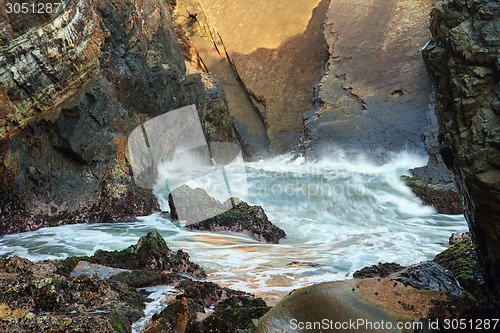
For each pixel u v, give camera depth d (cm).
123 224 1088
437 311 294
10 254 805
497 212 270
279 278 595
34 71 1118
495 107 270
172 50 1867
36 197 1112
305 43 2830
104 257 575
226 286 548
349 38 2511
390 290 320
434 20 311
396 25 2438
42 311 321
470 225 330
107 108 1243
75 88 1212
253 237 935
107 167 1202
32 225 1076
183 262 597
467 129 280
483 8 274
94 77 1247
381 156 1981
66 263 515
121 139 1251
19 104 1105
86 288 372
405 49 2334
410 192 1421
